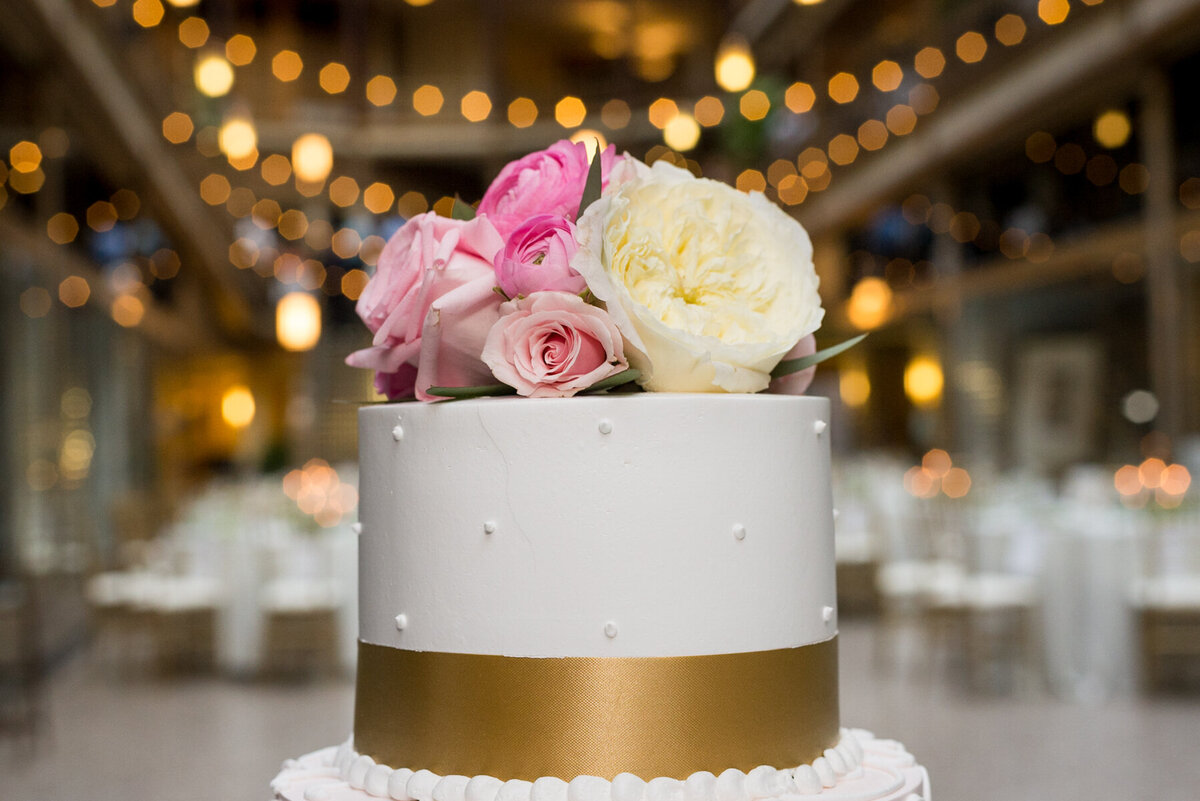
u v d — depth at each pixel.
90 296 9.80
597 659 1.25
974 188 13.59
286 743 5.04
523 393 1.30
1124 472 7.73
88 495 9.07
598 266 1.25
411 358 1.43
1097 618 5.84
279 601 6.36
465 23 21.20
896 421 17.89
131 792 4.30
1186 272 9.59
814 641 1.36
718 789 1.23
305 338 5.80
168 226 14.94
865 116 15.83
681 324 1.29
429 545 1.32
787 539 1.33
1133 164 10.73
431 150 19.97
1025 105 11.35
